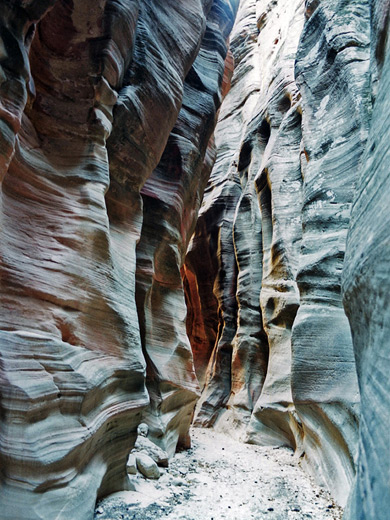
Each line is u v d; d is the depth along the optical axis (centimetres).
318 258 786
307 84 1013
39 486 332
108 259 541
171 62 858
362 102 798
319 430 709
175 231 990
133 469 606
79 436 399
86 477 423
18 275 409
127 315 568
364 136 774
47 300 432
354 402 609
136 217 736
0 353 340
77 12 583
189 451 930
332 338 720
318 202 838
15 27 375
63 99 561
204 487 622
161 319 915
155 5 865
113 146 678
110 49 596
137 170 740
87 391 425
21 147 473
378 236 271
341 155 824
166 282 967
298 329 773
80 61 583
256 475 734
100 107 586
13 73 371
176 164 1005
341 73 876
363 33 895
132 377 557
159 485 594
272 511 533
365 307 297
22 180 467
